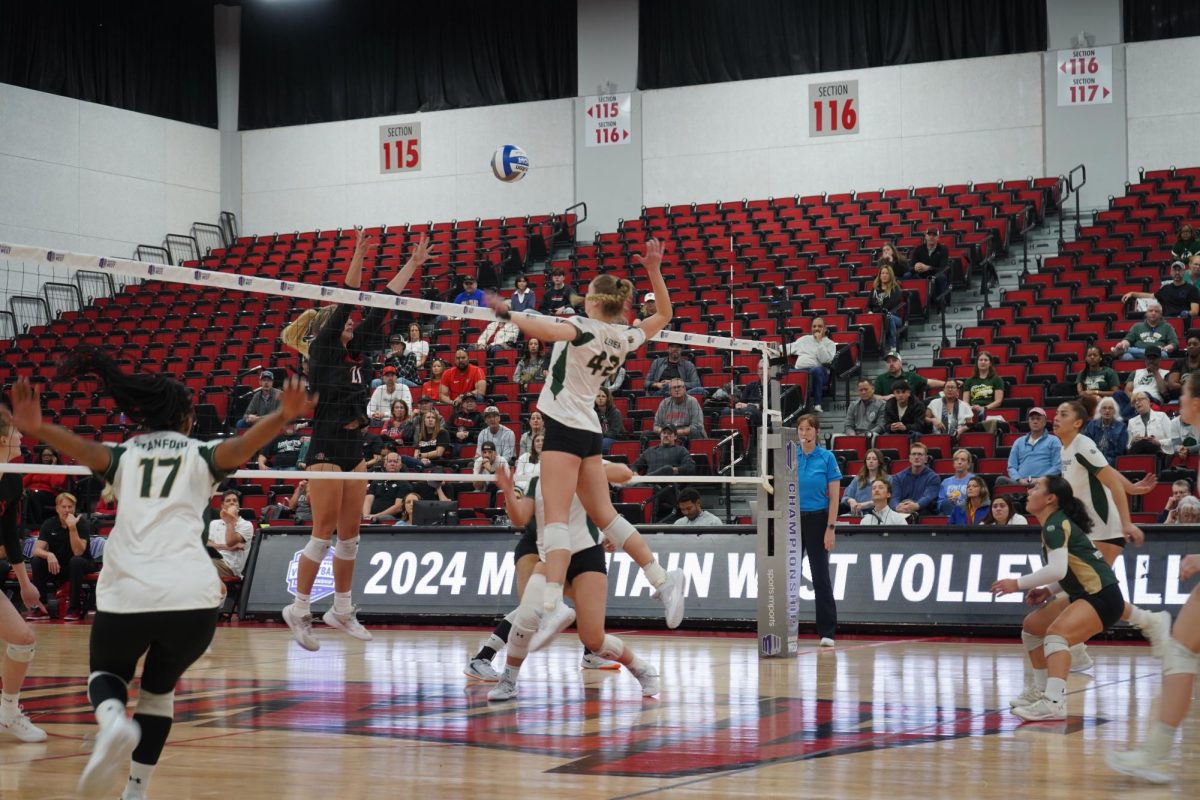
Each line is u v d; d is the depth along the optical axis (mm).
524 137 24125
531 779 4438
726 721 5781
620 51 23547
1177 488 10312
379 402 14047
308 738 5371
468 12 24484
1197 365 13047
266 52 25938
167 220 25141
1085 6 20828
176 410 3859
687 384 15312
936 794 4137
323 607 11789
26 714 6180
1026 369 15156
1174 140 20281
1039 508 5973
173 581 3539
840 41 22281
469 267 21656
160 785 4383
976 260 19172
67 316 22562
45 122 23141
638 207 23312
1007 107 21250
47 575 13023
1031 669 7859
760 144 22656
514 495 6410
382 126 25094
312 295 6488
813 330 15750
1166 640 4410
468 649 9422
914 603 10180
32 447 14273
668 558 10984
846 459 13391
